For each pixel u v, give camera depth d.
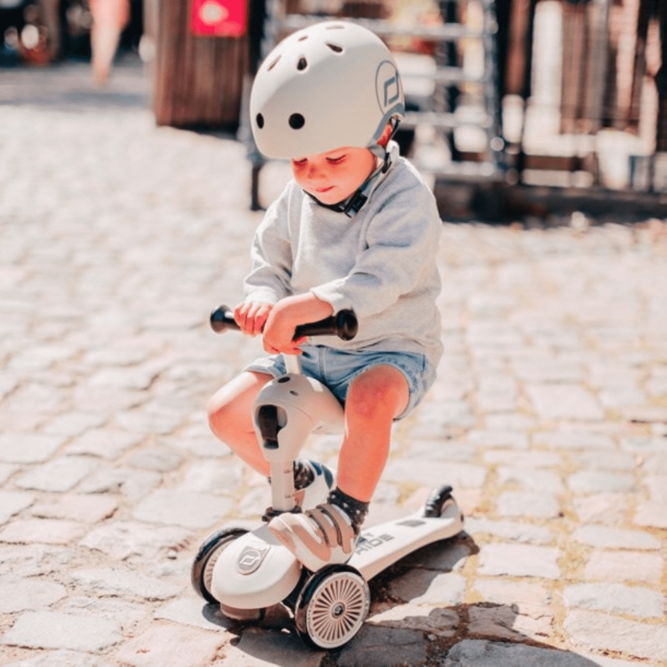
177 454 3.20
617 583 2.50
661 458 3.28
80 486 2.95
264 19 7.29
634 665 2.14
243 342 4.32
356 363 2.27
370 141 2.12
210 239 6.05
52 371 3.88
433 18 11.08
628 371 4.12
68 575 2.45
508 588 2.46
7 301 4.70
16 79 13.66
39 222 6.20
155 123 10.29
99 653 2.13
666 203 7.16
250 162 6.77
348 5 12.45
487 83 6.92
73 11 17.73
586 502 2.95
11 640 2.16
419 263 2.18
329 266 2.25
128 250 5.71
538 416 3.63
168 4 9.96
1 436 3.27
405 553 2.49
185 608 2.32
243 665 2.10
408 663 2.14
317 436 3.38
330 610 2.14
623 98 7.66
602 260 5.94
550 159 7.48
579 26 7.62
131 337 4.32
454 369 4.11
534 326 4.68
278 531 2.06
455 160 7.70
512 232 6.60
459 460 3.24
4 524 2.69
